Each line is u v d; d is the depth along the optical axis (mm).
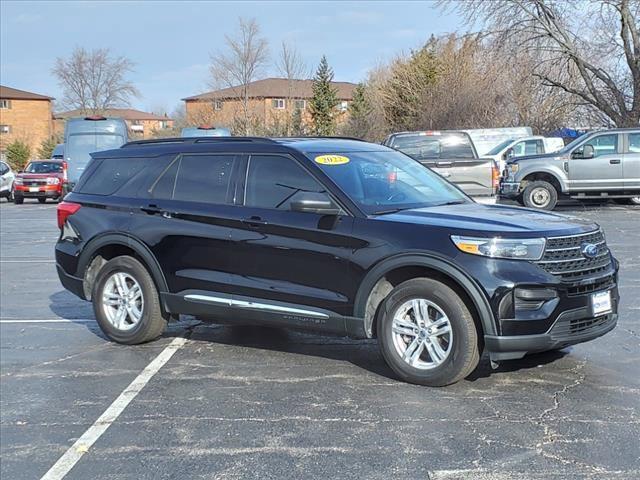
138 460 4055
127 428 4539
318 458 3992
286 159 5777
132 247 6363
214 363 5918
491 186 12344
